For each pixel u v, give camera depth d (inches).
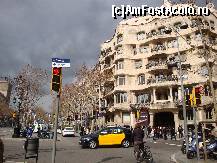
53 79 343.9
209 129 640.4
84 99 2191.2
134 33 2196.1
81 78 2222.0
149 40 2087.8
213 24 1957.4
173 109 1797.5
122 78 2101.4
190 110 1740.9
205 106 1648.6
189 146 624.4
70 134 1806.1
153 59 2063.2
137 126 561.6
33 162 526.3
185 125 647.1
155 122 1959.9
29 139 443.2
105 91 2393.0
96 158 604.1
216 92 1715.1
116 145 913.5
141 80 2074.3
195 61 1792.6
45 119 3769.7
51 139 1317.7
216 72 1738.4
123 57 2132.1
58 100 343.0
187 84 1786.4
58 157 615.2
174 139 1402.6
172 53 1952.5
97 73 2202.3
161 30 2075.5
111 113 2191.2
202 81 1718.8
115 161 560.4
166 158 624.1
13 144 946.1
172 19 2020.2
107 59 2491.4
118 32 2240.4
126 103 2041.1
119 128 914.1
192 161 550.0
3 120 4136.3
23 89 1653.5
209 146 588.1
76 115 2433.6
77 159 583.2
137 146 551.2
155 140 1305.4
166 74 1953.7
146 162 542.3
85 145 861.2
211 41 1876.2
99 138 875.4
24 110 1722.4
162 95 1935.3
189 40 1884.8
